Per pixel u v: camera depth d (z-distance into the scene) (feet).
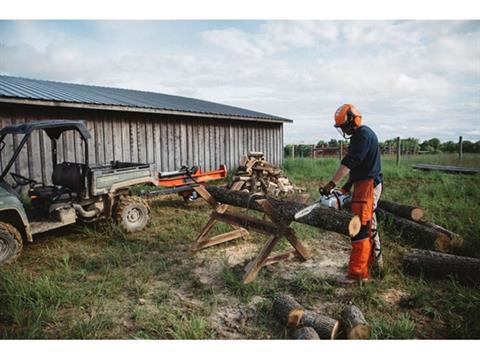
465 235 14.83
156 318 8.81
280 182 27.40
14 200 12.42
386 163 48.85
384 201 17.87
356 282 10.70
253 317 9.00
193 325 8.23
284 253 12.57
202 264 12.59
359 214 10.39
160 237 15.60
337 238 15.78
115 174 15.96
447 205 21.24
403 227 15.37
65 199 14.74
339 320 8.47
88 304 9.46
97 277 11.36
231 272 11.34
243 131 39.65
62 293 9.85
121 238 15.31
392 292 10.34
